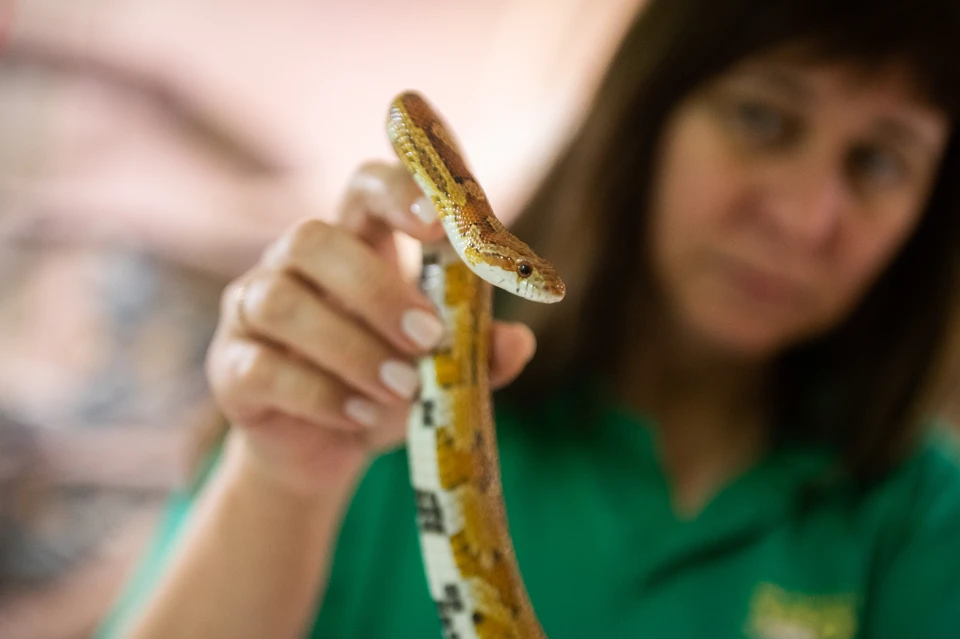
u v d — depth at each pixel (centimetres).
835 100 51
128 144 146
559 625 53
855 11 49
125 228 136
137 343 119
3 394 102
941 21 49
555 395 59
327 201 164
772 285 53
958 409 68
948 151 56
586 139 58
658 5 55
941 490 60
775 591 53
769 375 61
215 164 154
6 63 133
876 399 60
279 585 45
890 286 60
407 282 43
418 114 44
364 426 43
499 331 46
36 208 130
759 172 52
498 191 141
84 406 105
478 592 43
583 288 59
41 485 94
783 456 58
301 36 154
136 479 98
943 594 56
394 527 55
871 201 53
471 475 43
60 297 121
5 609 79
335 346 41
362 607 54
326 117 160
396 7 152
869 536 57
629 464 56
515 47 148
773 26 51
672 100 54
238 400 43
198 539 45
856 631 55
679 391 60
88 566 88
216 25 149
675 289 56
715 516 55
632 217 58
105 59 142
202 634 45
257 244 150
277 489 45
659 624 52
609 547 54
